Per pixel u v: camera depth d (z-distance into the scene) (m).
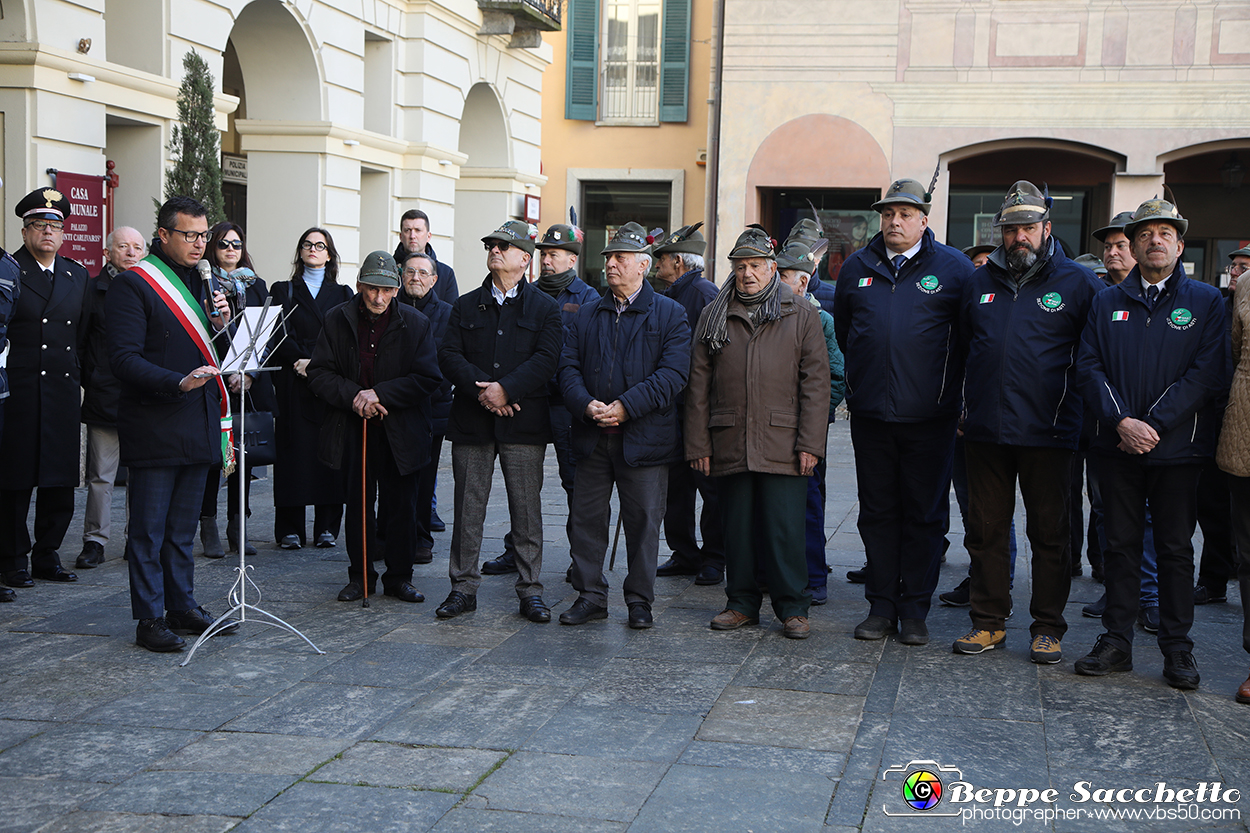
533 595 5.77
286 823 3.43
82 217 8.86
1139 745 4.14
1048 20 15.34
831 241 16.78
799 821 3.49
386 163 13.47
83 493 9.00
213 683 4.67
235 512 7.18
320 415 7.07
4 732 4.11
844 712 4.45
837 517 8.88
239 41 11.91
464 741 4.09
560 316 5.75
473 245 16.92
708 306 5.61
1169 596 4.88
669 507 6.77
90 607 5.79
